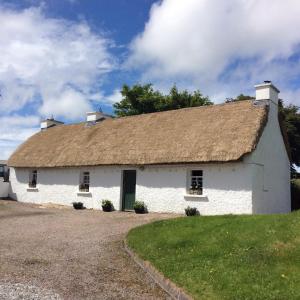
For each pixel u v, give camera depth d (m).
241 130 19.17
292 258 8.96
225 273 8.69
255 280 8.15
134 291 8.66
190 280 8.71
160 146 21.16
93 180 24.17
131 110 40.53
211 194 19.16
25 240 13.39
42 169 27.64
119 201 22.72
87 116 28.83
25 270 9.69
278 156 22.00
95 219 18.70
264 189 19.66
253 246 10.09
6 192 30.52
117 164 22.25
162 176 20.97
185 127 21.73
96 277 9.47
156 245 11.75
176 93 39.81
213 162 18.67
